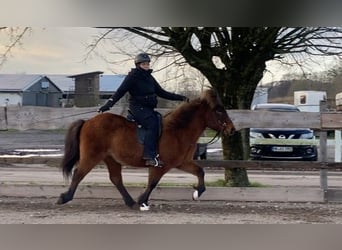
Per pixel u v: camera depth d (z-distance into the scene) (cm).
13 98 3194
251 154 1391
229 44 973
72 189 784
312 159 1383
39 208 811
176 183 1093
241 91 995
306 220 749
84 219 741
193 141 812
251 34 934
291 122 882
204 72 998
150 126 775
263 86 1313
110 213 784
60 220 732
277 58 1024
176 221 736
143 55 782
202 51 995
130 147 777
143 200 803
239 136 1006
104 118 792
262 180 1216
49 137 2406
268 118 885
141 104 780
